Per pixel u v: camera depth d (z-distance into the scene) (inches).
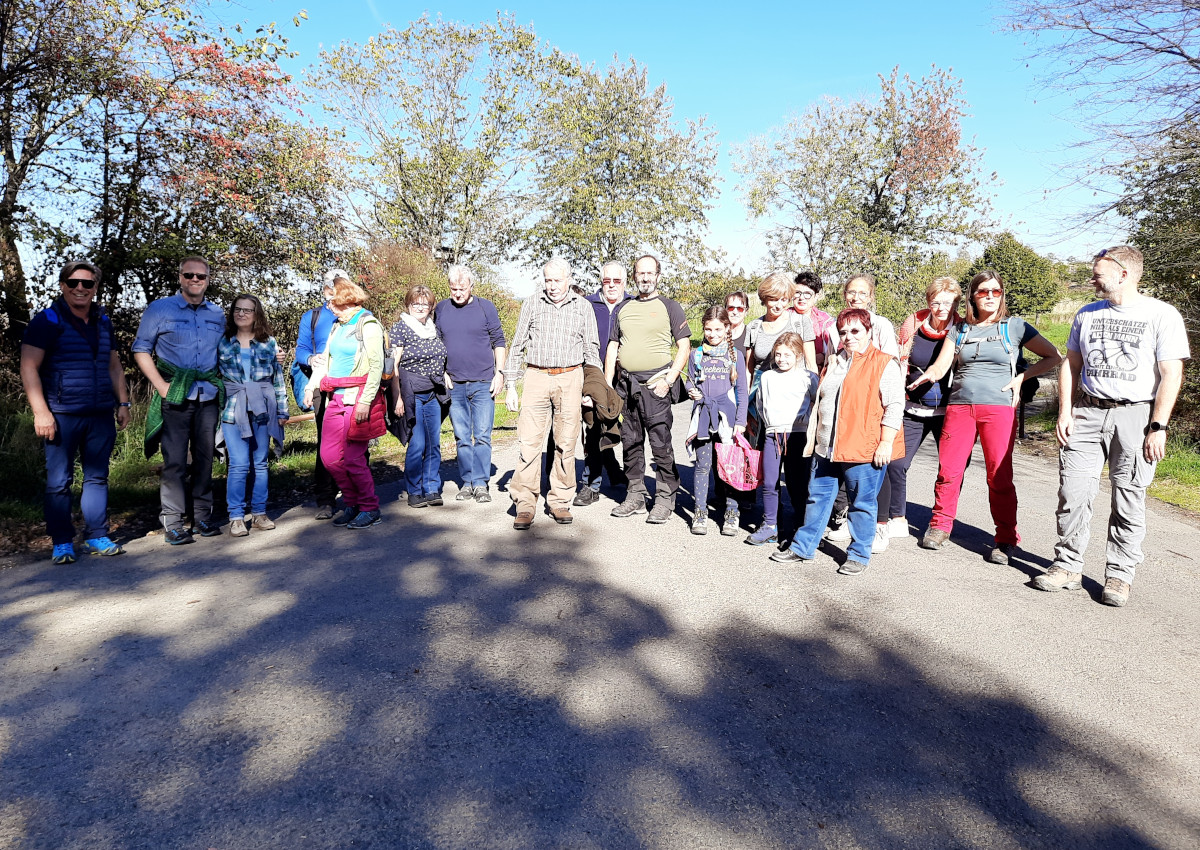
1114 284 156.7
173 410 187.5
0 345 363.6
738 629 142.1
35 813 86.0
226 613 144.7
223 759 97.0
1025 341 186.9
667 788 92.7
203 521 198.4
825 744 103.7
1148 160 375.2
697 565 180.2
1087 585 170.9
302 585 160.9
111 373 185.3
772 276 210.7
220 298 472.4
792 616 149.0
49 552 183.8
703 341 207.2
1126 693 119.5
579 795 90.9
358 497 208.1
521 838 83.0
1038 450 375.9
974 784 95.2
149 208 430.9
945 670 126.4
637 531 210.1
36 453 260.8
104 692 113.7
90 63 373.7
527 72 1041.5
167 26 398.3
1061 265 427.2
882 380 170.1
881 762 99.7
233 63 425.7
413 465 231.6
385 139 1024.9
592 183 1353.3
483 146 1059.9
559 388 210.8
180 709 109.1
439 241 1071.0
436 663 125.0
